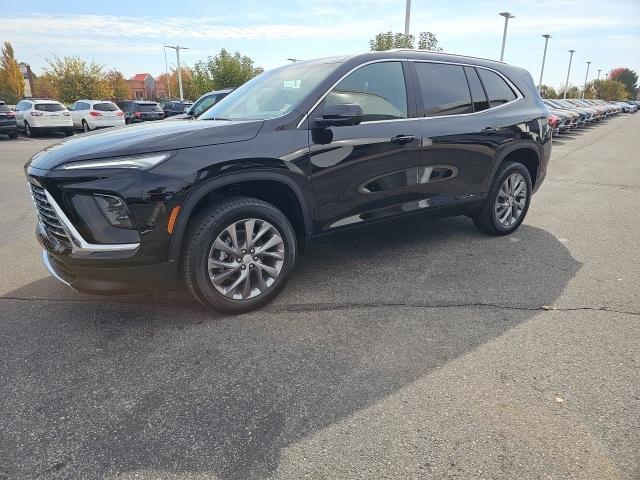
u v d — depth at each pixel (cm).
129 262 289
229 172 308
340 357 286
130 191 281
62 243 297
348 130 362
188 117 432
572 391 250
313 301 360
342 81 367
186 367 277
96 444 219
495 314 338
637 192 786
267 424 231
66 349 297
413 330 317
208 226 307
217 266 319
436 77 430
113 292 298
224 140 310
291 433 224
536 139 508
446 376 265
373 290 379
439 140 418
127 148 288
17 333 316
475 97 459
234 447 216
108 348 297
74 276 298
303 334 313
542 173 535
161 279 303
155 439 222
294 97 360
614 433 220
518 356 284
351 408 241
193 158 298
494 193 488
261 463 207
